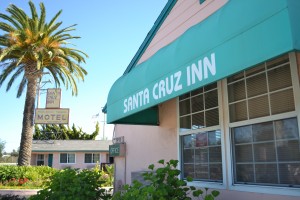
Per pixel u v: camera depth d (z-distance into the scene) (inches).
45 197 238.1
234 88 208.1
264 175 182.5
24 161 915.4
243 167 197.0
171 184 177.6
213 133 224.2
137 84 236.5
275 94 179.3
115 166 394.9
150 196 167.9
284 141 172.7
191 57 175.0
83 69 965.8
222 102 215.5
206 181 225.1
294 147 167.0
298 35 118.6
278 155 175.3
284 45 120.3
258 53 131.9
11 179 848.9
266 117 182.5
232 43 146.5
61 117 1223.5
